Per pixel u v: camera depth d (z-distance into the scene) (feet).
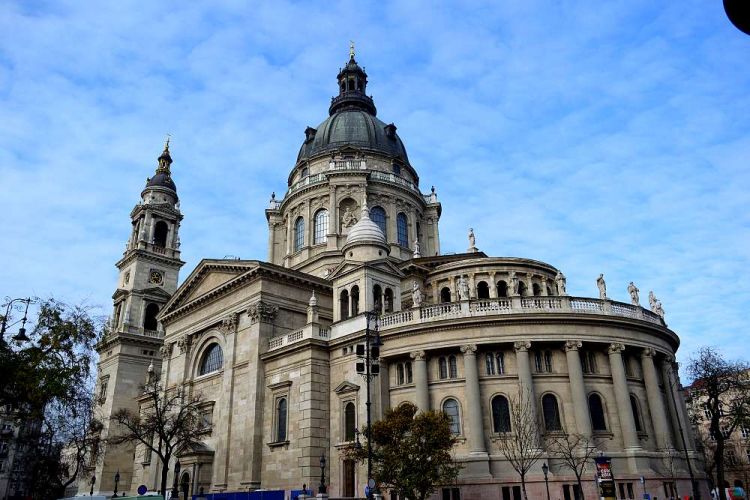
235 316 181.27
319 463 144.25
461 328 138.41
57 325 113.09
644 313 150.61
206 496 139.74
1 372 104.53
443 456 108.47
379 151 253.03
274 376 163.32
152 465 193.67
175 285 274.77
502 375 135.44
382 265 167.43
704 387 178.91
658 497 126.31
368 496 96.17
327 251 222.48
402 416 112.57
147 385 199.82
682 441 141.49
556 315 136.36
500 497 122.11
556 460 126.52
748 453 235.61
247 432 161.58
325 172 239.91
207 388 186.29
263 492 131.64
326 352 156.56
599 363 139.54
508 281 181.57
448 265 187.42
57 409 125.08
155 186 287.07
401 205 246.06
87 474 218.38
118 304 267.39
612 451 129.80
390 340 145.59
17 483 224.12
